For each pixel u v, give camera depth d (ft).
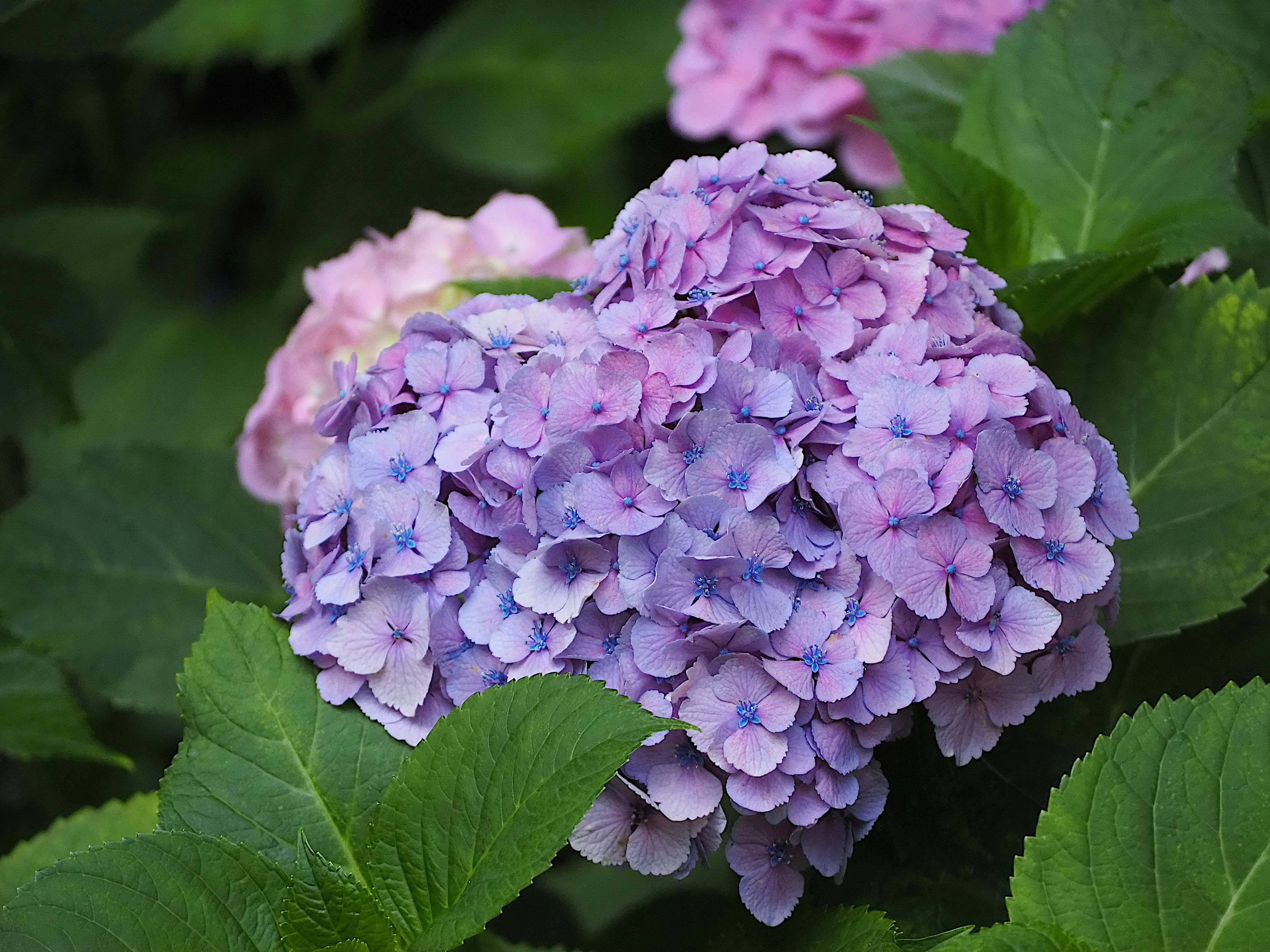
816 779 3.86
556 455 3.88
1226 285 4.16
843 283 3.96
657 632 3.84
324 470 4.04
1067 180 4.38
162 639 4.53
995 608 3.86
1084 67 4.40
